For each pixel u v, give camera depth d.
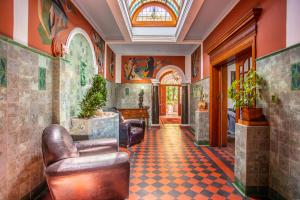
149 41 6.09
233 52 3.61
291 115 2.09
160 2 5.72
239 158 2.77
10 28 2.02
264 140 2.52
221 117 5.15
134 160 4.01
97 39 5.21
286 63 2.15
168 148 4.99
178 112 13.77
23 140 2.24
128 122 5.52
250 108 2.57
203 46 5.94
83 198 1.99
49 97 2.81
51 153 2.07
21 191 2.22
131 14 5.68
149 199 2.49
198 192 2.68
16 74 2.10
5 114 1.94
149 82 8.79
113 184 2.06
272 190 2.45
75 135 3.29
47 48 2.77
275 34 2.35
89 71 4.55
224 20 4.12
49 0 2.81
